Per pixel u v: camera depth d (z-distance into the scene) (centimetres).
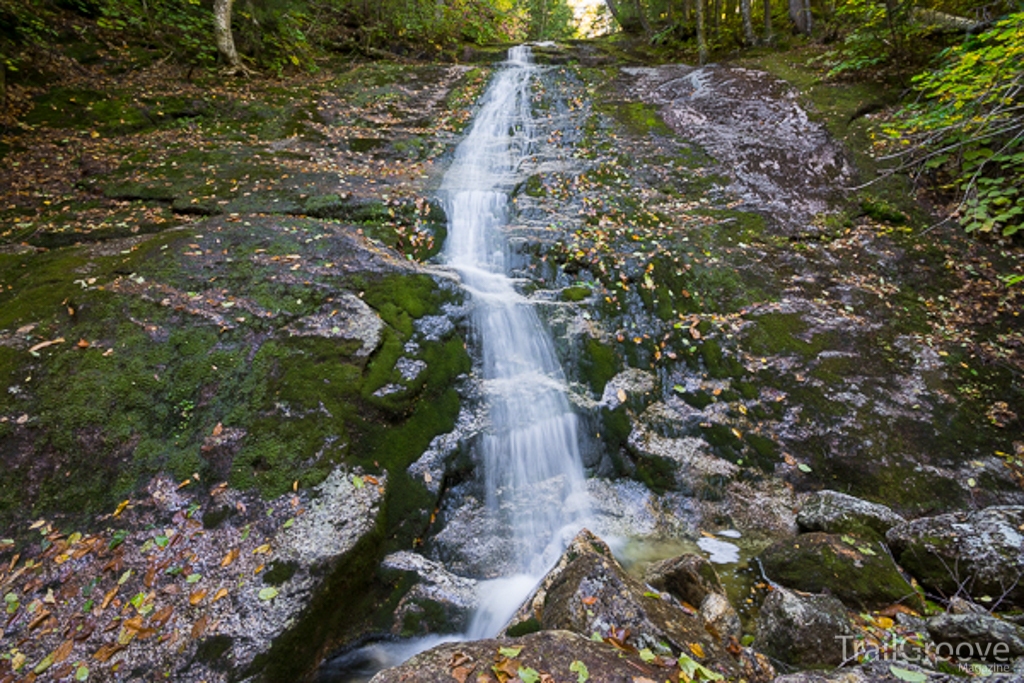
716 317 609
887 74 941
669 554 440
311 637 318
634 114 1020
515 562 432
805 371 559
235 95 1002
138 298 470
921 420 516
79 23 1011
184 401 410
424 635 357
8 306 457
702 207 775
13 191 666
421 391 476
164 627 300
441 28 1498
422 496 425
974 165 645
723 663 271
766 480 498
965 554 368
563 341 579
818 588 367
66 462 367
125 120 861
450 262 671
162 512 352
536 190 800
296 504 362
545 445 511
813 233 715
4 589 309
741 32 1464
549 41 1764
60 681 276
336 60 1351
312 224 636
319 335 470
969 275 647
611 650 257
